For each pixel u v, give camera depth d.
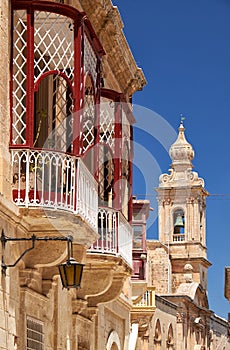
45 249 17.08
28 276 17.12
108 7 23.02
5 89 16.36
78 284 16.23
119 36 24.11
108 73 24.72
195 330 72.12
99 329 23.59
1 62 16.19
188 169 88.75
